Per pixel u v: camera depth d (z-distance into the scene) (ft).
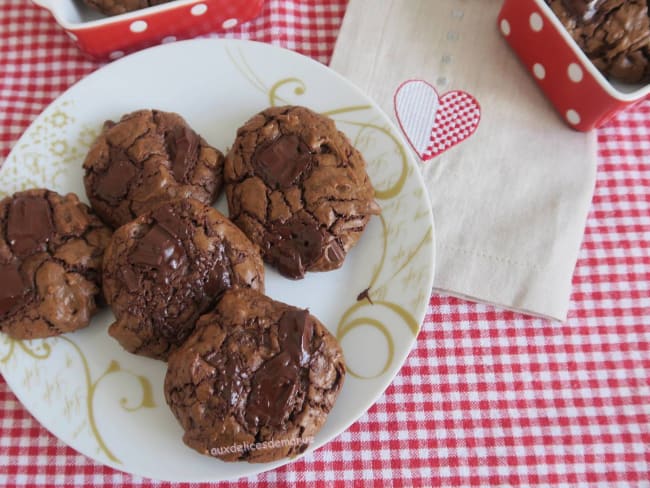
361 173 1.06
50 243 0.99
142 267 0.95
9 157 1.08
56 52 1.21
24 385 0.98
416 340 1.09
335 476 1.02
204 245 0.97
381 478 1.02
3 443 1.01
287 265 1.03
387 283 1.05
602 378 1.08
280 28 1.24
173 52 1.14
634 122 1.21
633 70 1.10
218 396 0.89
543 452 1.04
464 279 1.10
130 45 1.17
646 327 1.10
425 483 1.02
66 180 1.09
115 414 0.98
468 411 1.06
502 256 1.11
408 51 1.22
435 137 1.18
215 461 0.95
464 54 1.22
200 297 0.96
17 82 1.20
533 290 1.09
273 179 1.04
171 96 1.14
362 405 0.97
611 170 1.19
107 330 1.02
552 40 1.11
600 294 1.12
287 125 1.06
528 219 1.13
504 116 1.19
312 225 1.03
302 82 1.14
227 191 1.06
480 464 1.03
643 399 1.07
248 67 1.15
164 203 1.00
